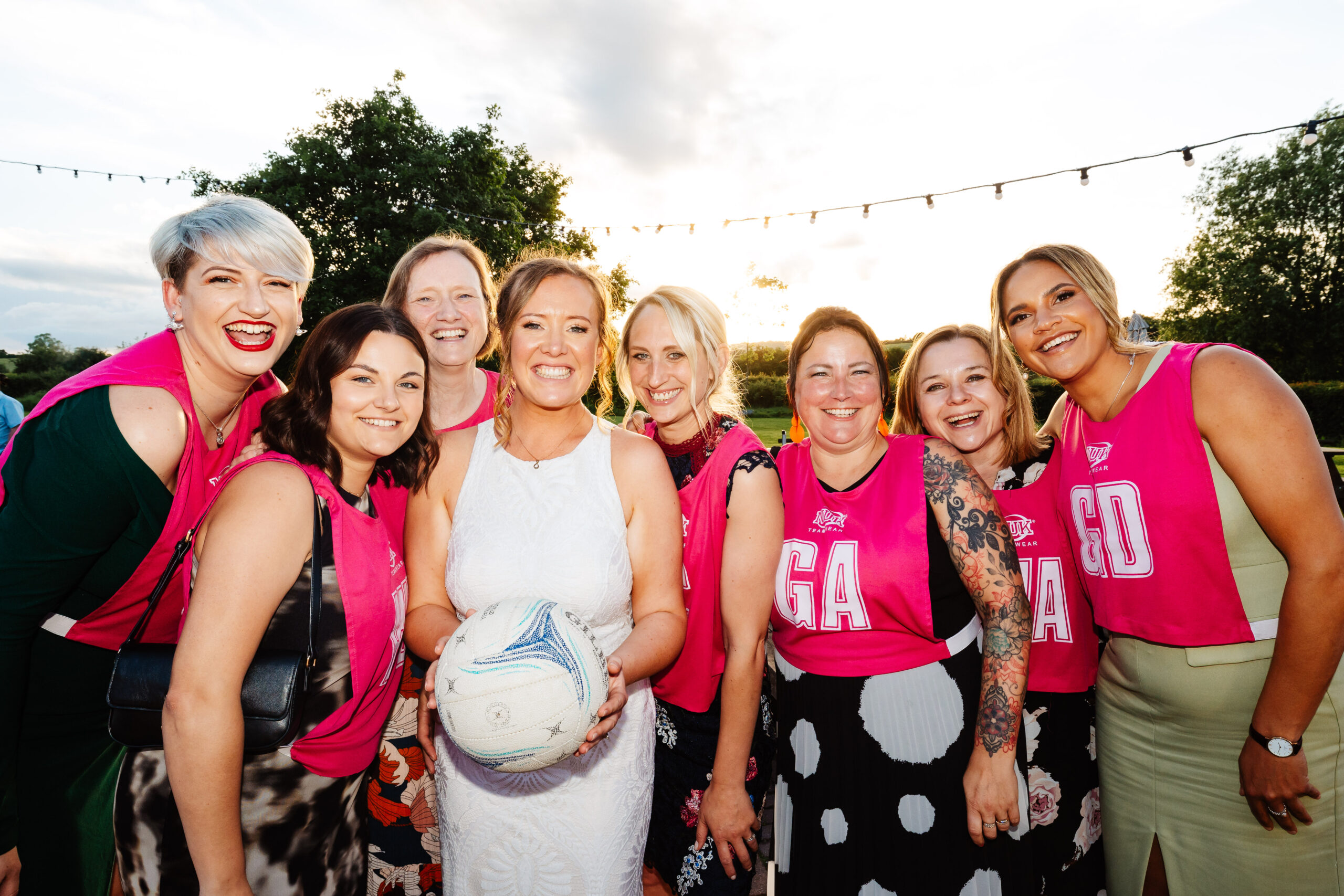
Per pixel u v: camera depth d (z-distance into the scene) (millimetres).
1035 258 2156
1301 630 1751
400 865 2326
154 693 1547
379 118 24328
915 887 1876
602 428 1969
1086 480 2111
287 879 1682
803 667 2006
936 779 1866
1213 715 1924
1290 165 33625
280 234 1859
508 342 1866
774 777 2537
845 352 1956
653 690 2281
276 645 1611
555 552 1777
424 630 1851
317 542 1643
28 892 1899
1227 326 34781
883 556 1875
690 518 2121
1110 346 2080
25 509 1620
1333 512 1737
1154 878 2102
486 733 1471
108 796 2018
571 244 28609
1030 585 2281
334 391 1703
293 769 1664
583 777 1792
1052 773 2258
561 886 1780
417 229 23297
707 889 2121
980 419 2297
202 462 1821
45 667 1869
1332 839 1835
